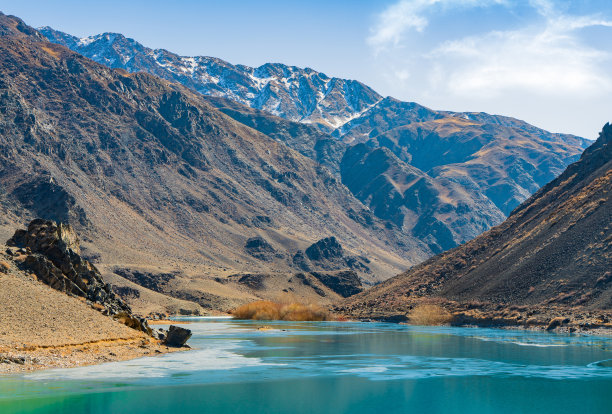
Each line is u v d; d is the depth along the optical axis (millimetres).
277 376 48750
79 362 48125
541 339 80938
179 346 65500
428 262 164750
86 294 63281
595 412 37406
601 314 93812
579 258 110000
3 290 53094
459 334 92125
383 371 51688
